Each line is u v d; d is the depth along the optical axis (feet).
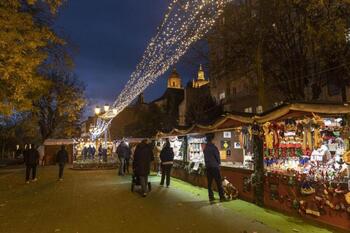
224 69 61.77
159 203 35.29
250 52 55.36
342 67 51.47
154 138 75.56
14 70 33.40
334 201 23.66
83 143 110.83
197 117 122.62
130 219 27.89
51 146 123.95
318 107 25.25
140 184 43.68
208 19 46.14
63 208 33.06
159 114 178.50
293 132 30.19
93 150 101.24
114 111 96.32
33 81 40.27
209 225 25.75
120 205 34.32
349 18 44.93
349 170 24.02
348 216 22.50
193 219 27.76
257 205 33.24
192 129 51.83
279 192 30.04
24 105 40.75
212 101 122.31
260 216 28.60
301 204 26.89
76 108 87.97
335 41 45.32
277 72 57.21
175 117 172.76
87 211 31.40
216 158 36.37
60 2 32.19
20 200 38.50
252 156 36.04
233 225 25.68
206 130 47.29
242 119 35.99
